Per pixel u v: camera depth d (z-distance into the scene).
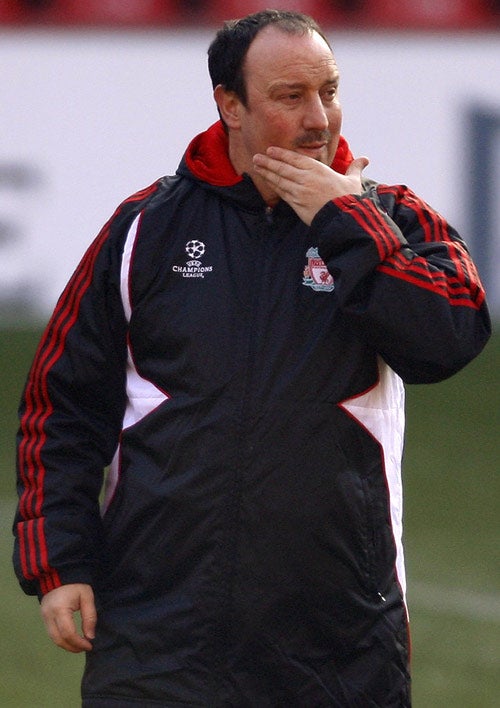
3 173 36.53
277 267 10.27
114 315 10.58
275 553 9.93
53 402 10.74
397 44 37.03
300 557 9.93
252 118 10.32
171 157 36.94
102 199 36.81
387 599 10.14
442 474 27.34
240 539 9.95
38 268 36.69
